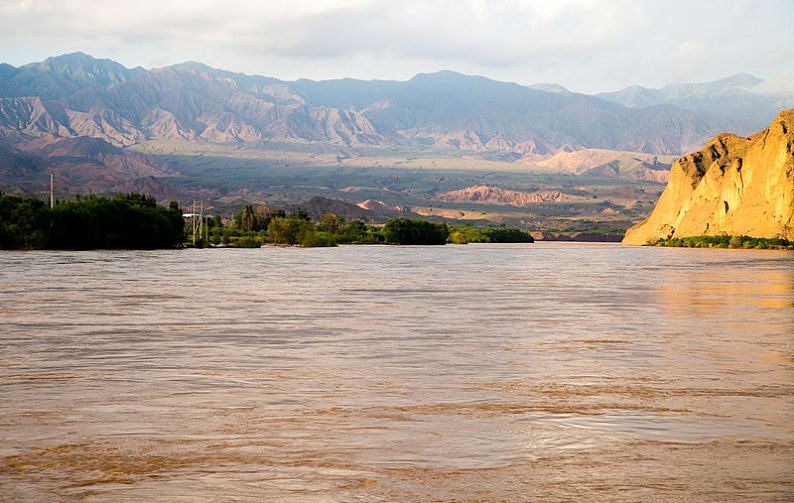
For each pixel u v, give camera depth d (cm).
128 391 2156
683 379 2364
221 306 4903
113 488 1320
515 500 1262
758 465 1455
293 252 17238
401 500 1261
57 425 1750
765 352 2961
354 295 5878
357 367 2589
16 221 14650
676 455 1518
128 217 16275
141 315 4325
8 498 1269
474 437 1648
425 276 8631
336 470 1420
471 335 3484
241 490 1310
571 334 3538
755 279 8244
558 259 14675
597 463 1466
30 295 5622
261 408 1933
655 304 5175
